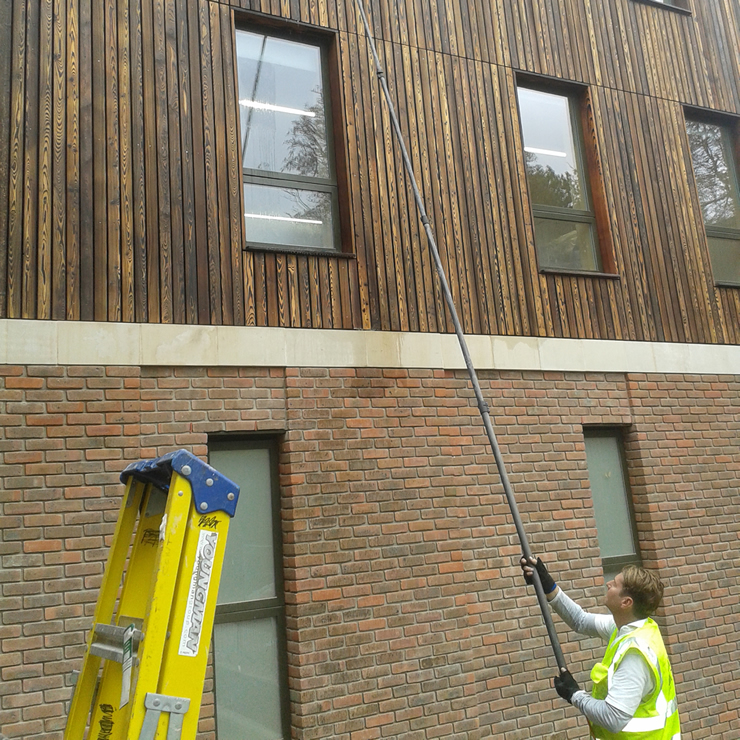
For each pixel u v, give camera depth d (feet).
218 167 17.63
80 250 15.80
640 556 21.50
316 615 16.40
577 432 20.89
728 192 26.45
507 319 20.51
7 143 15.57
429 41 21.24
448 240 20.16
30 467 14.53
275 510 17.12
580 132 23.94
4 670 13.60
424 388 18.93
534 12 23.34
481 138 21.40
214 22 18.34
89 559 14.64
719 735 20.62
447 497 18.54
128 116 16.87
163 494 10.42
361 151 19.56
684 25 26.37
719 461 22.93
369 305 18.74
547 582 12.06
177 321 16.47
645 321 22.75
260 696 16.11
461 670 17.65
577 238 23.02
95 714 9.61
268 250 17.65
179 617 8.56
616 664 9.93
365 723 16.33
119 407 15.48
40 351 15.03
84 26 16.76
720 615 21.63
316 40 20.30
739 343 24.39
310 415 17.38
